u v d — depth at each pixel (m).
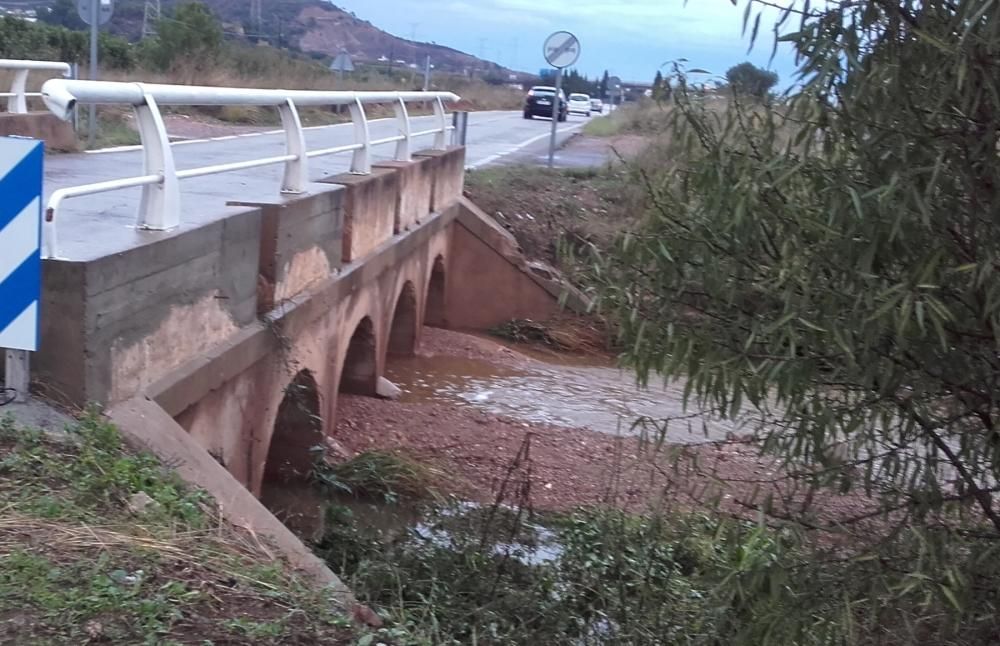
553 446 11.54
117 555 4.11
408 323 15.39
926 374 3.99
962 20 3.51
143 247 5.45
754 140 4.09
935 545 4.04
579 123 48.88
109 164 11.70
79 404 4.99
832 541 4.33
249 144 17.33
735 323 4.12
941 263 3.76
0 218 4.74
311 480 9.36
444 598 6.61
